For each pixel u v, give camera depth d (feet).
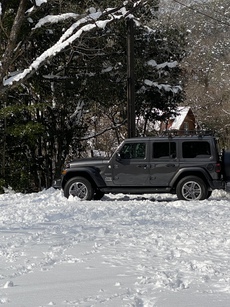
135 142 51.98
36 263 23.25
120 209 42.73
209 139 50.85
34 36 69.92
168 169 50.96
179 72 93.15
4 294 18.22
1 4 50.52
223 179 50.47
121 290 18.22
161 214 39.63
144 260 23.26
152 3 84.89
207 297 17.11
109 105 87.76
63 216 39.58
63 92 81.71
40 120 82.74
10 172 77.15
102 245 27.04
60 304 16.67
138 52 87.61
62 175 53.11
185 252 24.89
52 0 51.52
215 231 30.81
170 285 18.69
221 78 192.44
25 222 36.68
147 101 90.74
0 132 75.36
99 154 122.21
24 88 79.41
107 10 49.42
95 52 78.33
